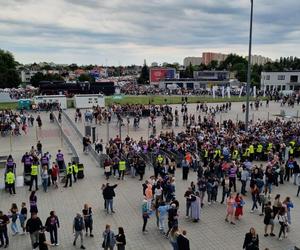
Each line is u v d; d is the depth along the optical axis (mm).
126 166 26422
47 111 62875
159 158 25172
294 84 120500
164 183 19750
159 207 16672
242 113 63812
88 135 38500
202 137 33625
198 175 23234
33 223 14492
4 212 18766
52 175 22891
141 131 45531
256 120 55250
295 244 15742
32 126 48188
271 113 63562
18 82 131625
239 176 24016
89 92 94000
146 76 174000
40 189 22734
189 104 75750
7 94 83062
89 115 51812
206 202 20766
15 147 36281
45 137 41188
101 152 30703
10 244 15414
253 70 163625
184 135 35125
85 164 29234
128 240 15938
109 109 56312
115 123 51219
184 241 12484
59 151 26203
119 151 28016
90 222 16000
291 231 17094
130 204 20297
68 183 23922
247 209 19719
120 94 97750
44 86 90000
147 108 59406
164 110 58000
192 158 27328
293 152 29859
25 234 16375
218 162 23906
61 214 18766
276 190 22938
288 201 16688
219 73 143500
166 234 16203
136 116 48125
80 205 20078
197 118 56625
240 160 28281
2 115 49312
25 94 91062
